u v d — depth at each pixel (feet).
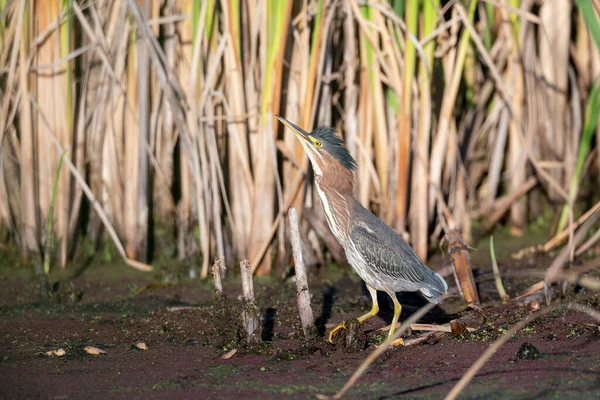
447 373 26.08
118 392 25.29
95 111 44.91
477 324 32.63
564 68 50.34
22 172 43.98
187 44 43.45
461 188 46.96
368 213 33.78
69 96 43.09
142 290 40.75
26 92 42.68
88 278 43.11
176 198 47.29
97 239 46.70
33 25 43.09
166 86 41.55
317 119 43.68
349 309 36.63
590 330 30.09
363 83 43.39
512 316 33.01
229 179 44.50
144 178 44.70
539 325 31.37
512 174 49.83
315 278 42.88
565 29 49.83
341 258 44.65
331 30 43.55
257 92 42.52
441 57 45.44
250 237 42.50
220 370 27.55
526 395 23.41
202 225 42.37
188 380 26.40
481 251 47.42
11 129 45.29
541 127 51.16
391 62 42.22
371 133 43.62
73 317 36.01
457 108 49.83
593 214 43.16
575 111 49.44
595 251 45.24
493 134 50.72
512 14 46.37
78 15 41.78
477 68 50.14
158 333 33.17
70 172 44.34
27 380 26.89
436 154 43.91
